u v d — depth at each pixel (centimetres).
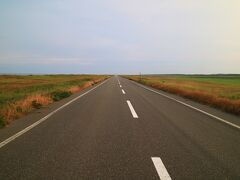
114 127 771
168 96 1925
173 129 759
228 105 1212
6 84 4041
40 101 1300
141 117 958
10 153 515
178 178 399
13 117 909
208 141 627
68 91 2034
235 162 477
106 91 2345
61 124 815
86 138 636
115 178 394
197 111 1161
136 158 490
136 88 2858
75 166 444
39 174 407
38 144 581
